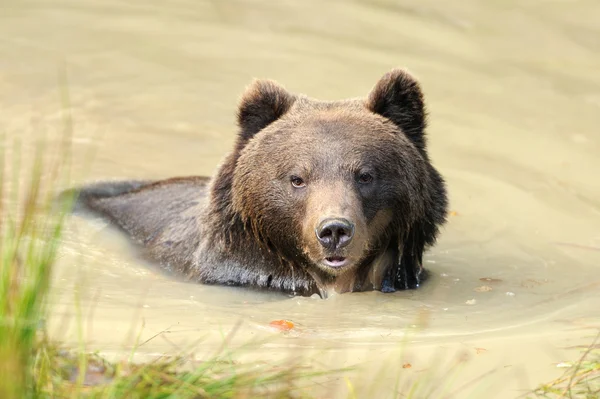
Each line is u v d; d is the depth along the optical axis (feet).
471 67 72.02
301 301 38.60
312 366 29.84
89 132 58.23
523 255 45.32
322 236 34.63
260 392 27.40
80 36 75.46
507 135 60.44
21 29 76.33
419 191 39.34
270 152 38.63
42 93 63.77
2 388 24.16
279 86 40.98
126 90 65.36
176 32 77.41
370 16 82.79
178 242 42.93
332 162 37.19
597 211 50.57
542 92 67.72
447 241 47.06
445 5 85.56
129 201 49.29
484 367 30.60
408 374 29.78
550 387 28.76
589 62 73.51
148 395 26.50
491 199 51.90
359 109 40.52
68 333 31.81
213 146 57.88
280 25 80.07
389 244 39.86
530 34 79.20
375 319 35.91
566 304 38.19
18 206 45.29
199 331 33.24
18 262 27.89
